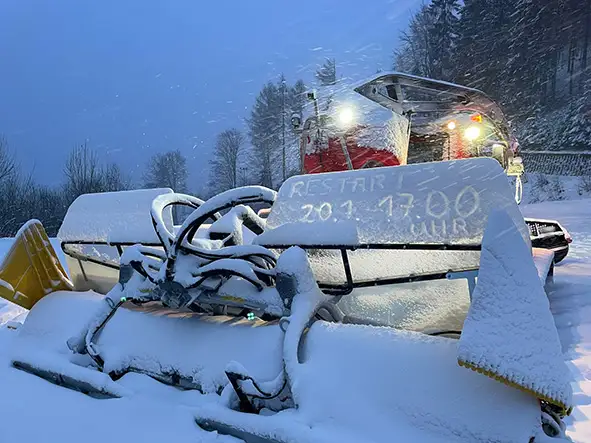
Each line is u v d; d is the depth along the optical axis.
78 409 2.44
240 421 2.07
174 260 2.63
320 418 1.97
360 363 2.07
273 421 2.00
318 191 2.75
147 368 2.63
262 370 2.29
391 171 2.57
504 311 1.73
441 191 2.38
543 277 2.53
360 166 5.37
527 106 26.58
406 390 1.92
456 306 2.47
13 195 21.69
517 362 1.66
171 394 2.44
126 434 2.19
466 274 2.32
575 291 4.51
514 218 2.19
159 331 2.74
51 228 20.97
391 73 5.66
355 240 2.39
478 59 23.05
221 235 3.03
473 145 6.26
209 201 2.68
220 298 2.60
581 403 2.44
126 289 2.89
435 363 1.94
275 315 2.42
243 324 2.56
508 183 2.26
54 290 3.58
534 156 26.88
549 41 25.59
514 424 1.71
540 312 1.74
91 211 3.76
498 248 1.81
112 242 3.48
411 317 2.56
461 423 1.79
